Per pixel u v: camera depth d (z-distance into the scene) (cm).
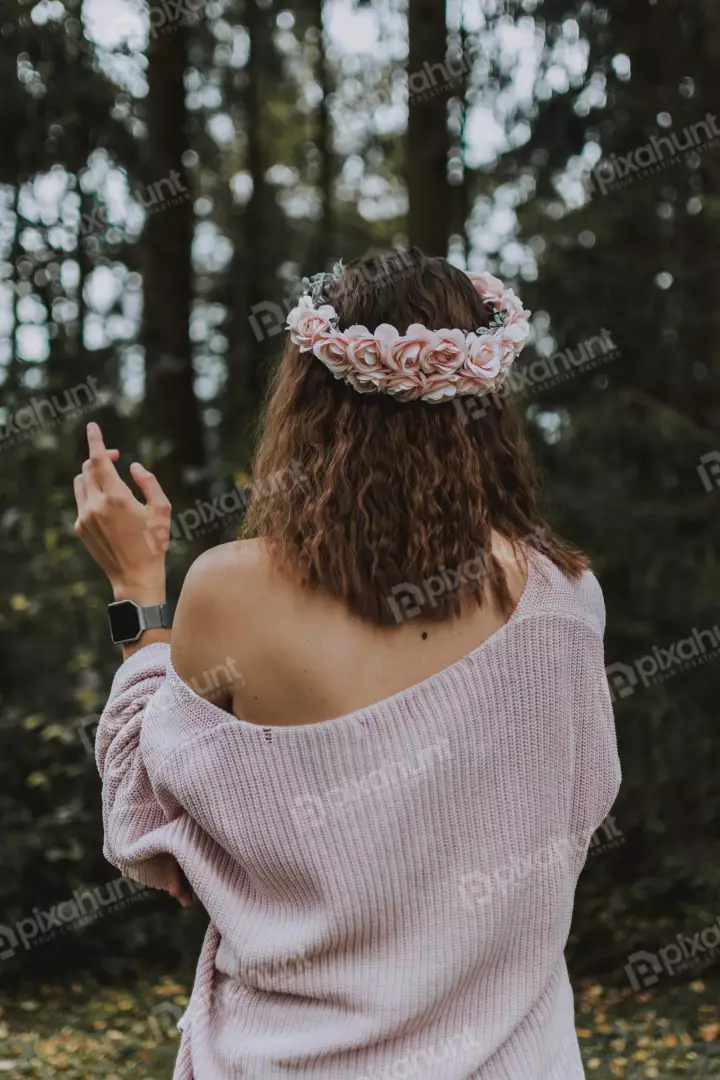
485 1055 98
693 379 564
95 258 713
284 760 100
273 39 920
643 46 564
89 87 677
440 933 99
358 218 1212
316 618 102
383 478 104
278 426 110
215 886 104
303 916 100
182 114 726
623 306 551
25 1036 444
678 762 516
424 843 99
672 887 525
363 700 101
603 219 541
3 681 558
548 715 103
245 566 104
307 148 1102
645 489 553
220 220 1035
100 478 122
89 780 542
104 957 539
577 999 479
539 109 588
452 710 100
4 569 564
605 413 531
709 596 514
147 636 120
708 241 556
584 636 107
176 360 702
